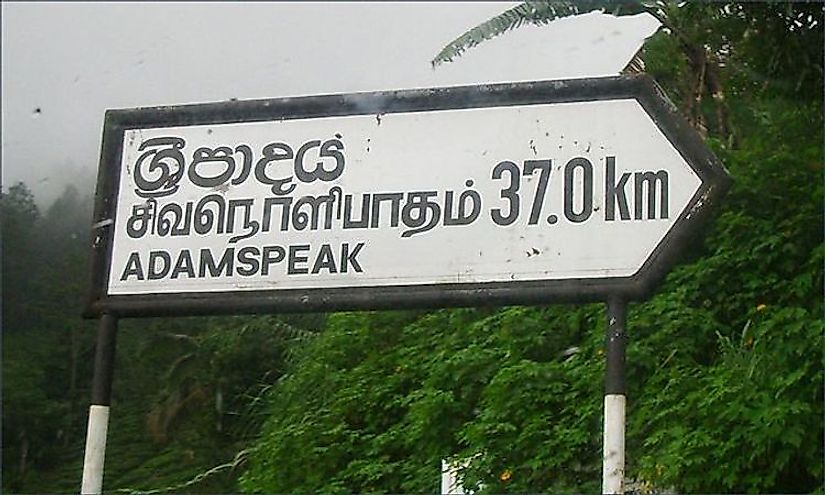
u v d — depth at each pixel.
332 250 2.71
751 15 5.92
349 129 2.81
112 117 2.96
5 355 7.47
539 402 6.39
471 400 7.28
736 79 7.42
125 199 2.88
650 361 6.22
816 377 5.16
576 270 2.54
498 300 2.55
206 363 9.96
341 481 7.61
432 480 7.01
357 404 8.46
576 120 2.66
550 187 2.62
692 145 2.55
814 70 6.13
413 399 7.67
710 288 6.68
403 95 2.79
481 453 6.22
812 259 6.25
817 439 5.03
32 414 7.48
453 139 2.73
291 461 8.16
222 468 8.70
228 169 2.85
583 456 5.96
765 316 5.98
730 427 5.27
